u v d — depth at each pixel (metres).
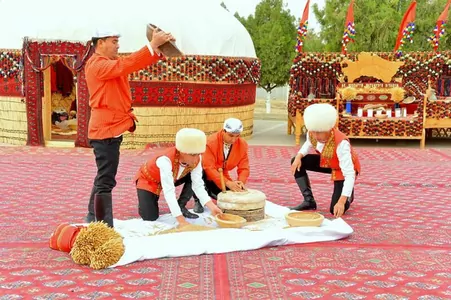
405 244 3.76
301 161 4.73
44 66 8.66
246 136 10.58
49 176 6.36
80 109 8.73
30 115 8.84
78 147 8.85
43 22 8.61
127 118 3.84
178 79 8.96
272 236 3.67
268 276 3.10
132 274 3.11
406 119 9.43
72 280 3.01
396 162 7.86
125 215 4.54
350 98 9.49
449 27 14.12
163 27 8.91
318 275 3.12
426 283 3.01
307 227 3.85
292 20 17.38
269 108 17.56
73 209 4.73
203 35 9.27
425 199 5.32
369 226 4.26
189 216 4.28
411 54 10.12
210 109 9.34
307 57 10.34
